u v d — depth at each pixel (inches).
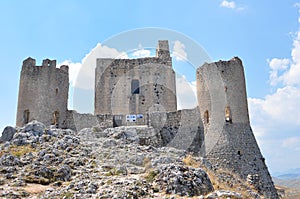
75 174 617.6
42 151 709.9
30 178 578.2
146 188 503.2
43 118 1134.4
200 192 506.9
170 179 514.6
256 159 982.4
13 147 754.2
